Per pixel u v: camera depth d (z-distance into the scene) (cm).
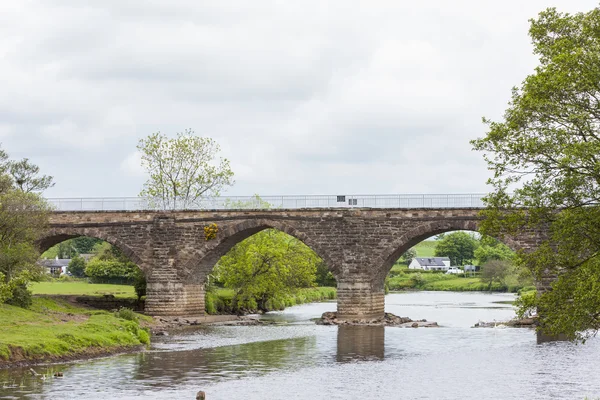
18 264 6944
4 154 9138
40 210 7650
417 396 3828
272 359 5112
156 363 4841
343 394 3859
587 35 3516
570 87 3281
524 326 7631
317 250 8281
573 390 3984
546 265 3431
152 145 10856
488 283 17600
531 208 3391
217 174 10956
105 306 9269
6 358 4541
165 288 8738
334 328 7519
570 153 3120
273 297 10819
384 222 8088
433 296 14688
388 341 6278
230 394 3822
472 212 7788
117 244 8906
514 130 3431
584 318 3178
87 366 4644
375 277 8112
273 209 8419
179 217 8750
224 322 8331
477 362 5006
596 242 3291
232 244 8956
